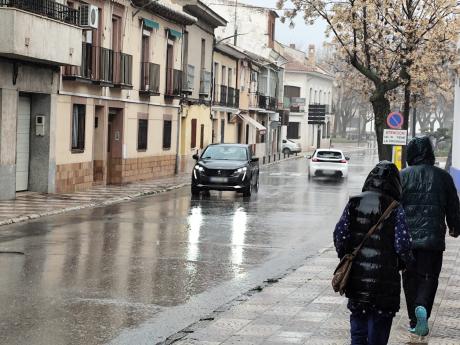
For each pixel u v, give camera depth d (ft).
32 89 72.38
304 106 280.92
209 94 147.23
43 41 67.77
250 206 75.51
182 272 37.52
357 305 19.84
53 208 64.54
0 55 65.05
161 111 114.52
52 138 77.05
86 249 43.65
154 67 108.17
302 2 90.63
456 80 101.40
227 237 51.31
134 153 103.30
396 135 80.28
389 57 89.10
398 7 86.79
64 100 79.56
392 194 20.26
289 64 283.59
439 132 264.72
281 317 28.19
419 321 24.03
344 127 404.77
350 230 20.17
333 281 19.95
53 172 77.71
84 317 27.48
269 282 35.63
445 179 25.53
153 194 87.66
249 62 190.19
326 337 25.11
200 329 26.17
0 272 35.68
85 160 86.17
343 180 127.13
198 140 140.26
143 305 29.84
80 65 76.23
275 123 240.73
